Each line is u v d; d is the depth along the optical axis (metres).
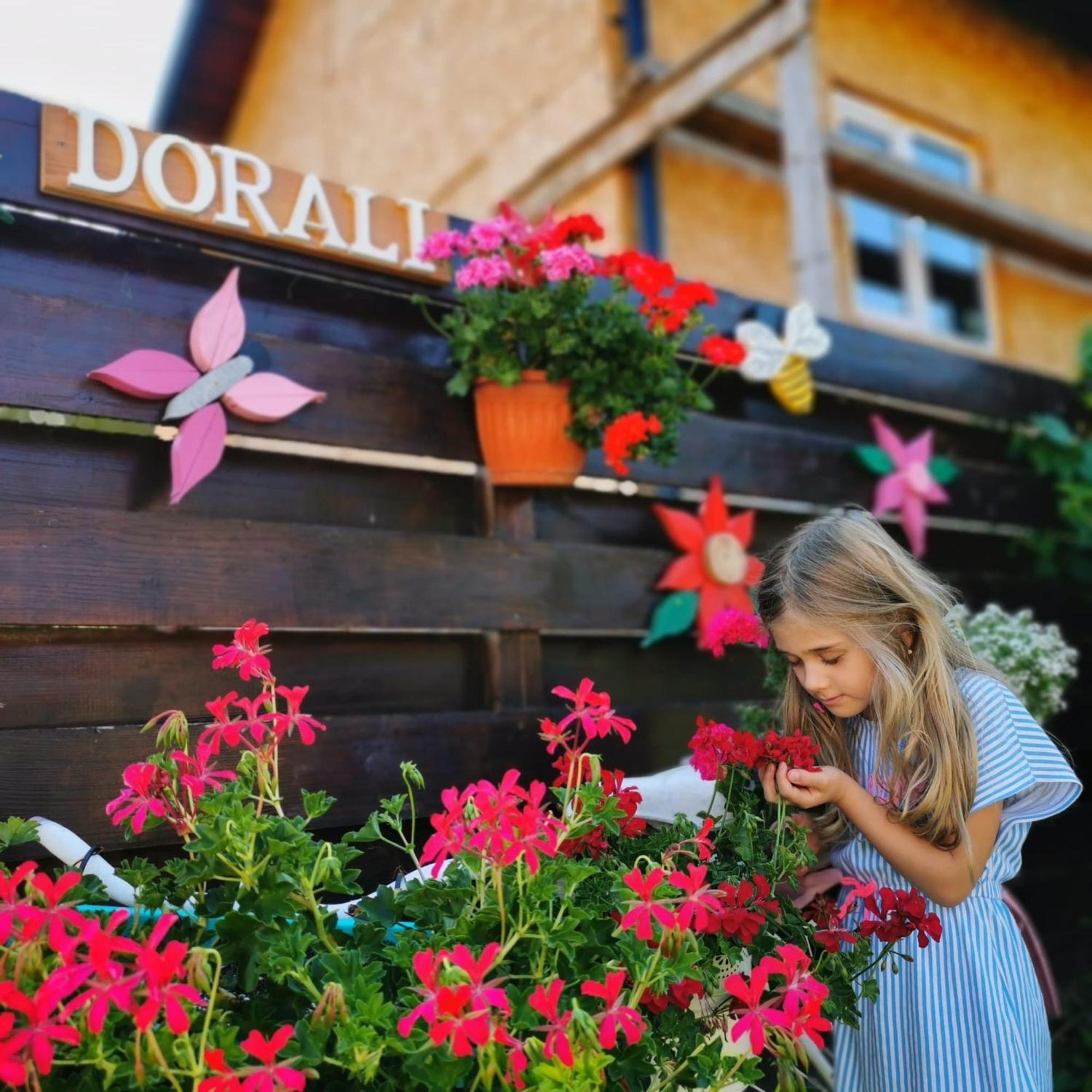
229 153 1.93
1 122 1.72
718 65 4.99
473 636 2.25
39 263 1.79
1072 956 3.03
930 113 7.42
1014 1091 1.50
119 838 1.68
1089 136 8.49
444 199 7.07
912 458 3.09
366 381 2.10
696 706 2.48
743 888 1.45
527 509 2.31
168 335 1.87
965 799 1.53
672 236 5.96
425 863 1.47
